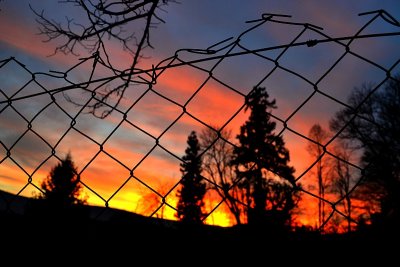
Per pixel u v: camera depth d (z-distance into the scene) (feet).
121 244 5.60
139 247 5.51
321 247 4.80
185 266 5.24
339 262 4.67
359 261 4.58
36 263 5.88
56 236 5.90
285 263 4.90
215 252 5.21
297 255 4.87
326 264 4.73
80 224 5.90
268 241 4.99
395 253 4.45
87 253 5.72
